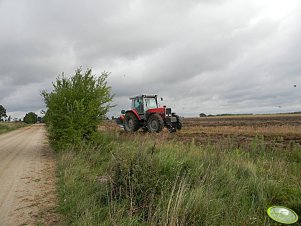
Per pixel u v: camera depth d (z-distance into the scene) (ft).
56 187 22.88
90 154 34.30
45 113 44.04
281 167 25.18
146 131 69.77
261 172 24.40
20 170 30.30
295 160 31.73
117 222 14.53
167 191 17.67
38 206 18.53
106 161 31.68
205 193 18.01
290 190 19.25
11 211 17.79
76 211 16.48
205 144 44.16
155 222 14.20
